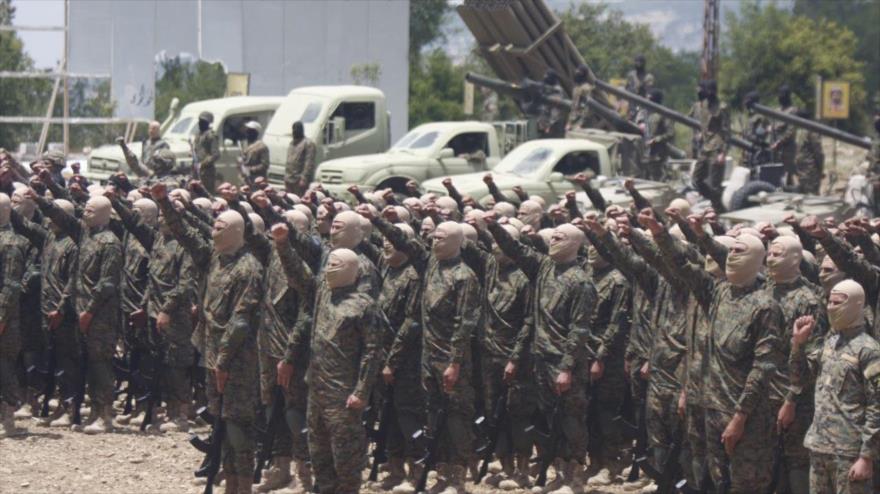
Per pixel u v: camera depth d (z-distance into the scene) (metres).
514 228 39.16
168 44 106.69
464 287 36.97
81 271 43.62
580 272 37.62
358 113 84.44
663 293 36.31
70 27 104.75
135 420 46.19
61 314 44.31
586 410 38.22
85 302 43.56
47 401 45.38
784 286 32.31
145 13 105.56
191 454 41.88
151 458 41.22
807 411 32.25
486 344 39.34
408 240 38.47
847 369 28.56
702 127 76.62
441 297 37.12
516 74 88.25
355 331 32.84
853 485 28.38
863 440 28.08
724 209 73.88
